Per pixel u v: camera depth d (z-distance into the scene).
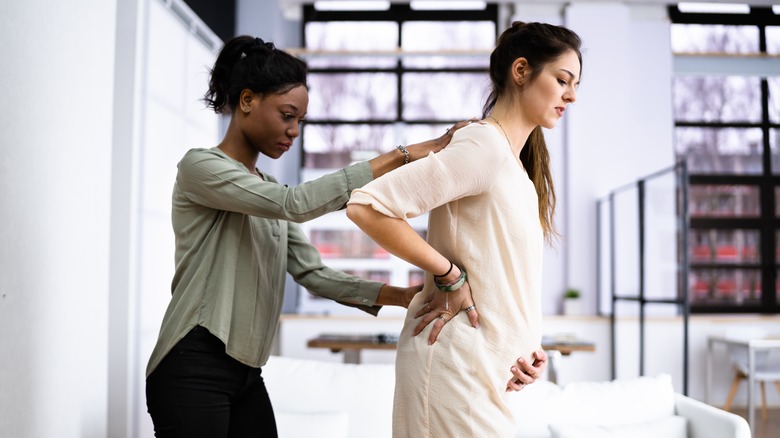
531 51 1.42
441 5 8.28
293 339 6.66
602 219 7.26
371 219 1.27
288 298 7.39
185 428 1.50
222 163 1.54
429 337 1.35
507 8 8.22
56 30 2.23
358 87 8.20
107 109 2.67
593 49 7.55
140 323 3.55
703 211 7.93
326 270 1.92
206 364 1.54
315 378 2.63
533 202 1.40
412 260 1.30
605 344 6.81
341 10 8.29
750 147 8.01
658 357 6.68
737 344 6.32
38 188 2.11
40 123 2.12
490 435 1.33
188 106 4.30
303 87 1.66
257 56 1.63
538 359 1.40
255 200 1.49
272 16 7.43
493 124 1.45
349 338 5.23
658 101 7.78
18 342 2.01
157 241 3.79
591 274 7.32
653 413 2.69
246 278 1.60
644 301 6.15
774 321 6.92
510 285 1.36
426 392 1.34
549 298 7.36
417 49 7.96
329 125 8.19
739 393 6.96
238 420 1.68
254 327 1.60
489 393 1.33
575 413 2.62
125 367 3.36
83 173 2.45
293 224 1.94
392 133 8.19
